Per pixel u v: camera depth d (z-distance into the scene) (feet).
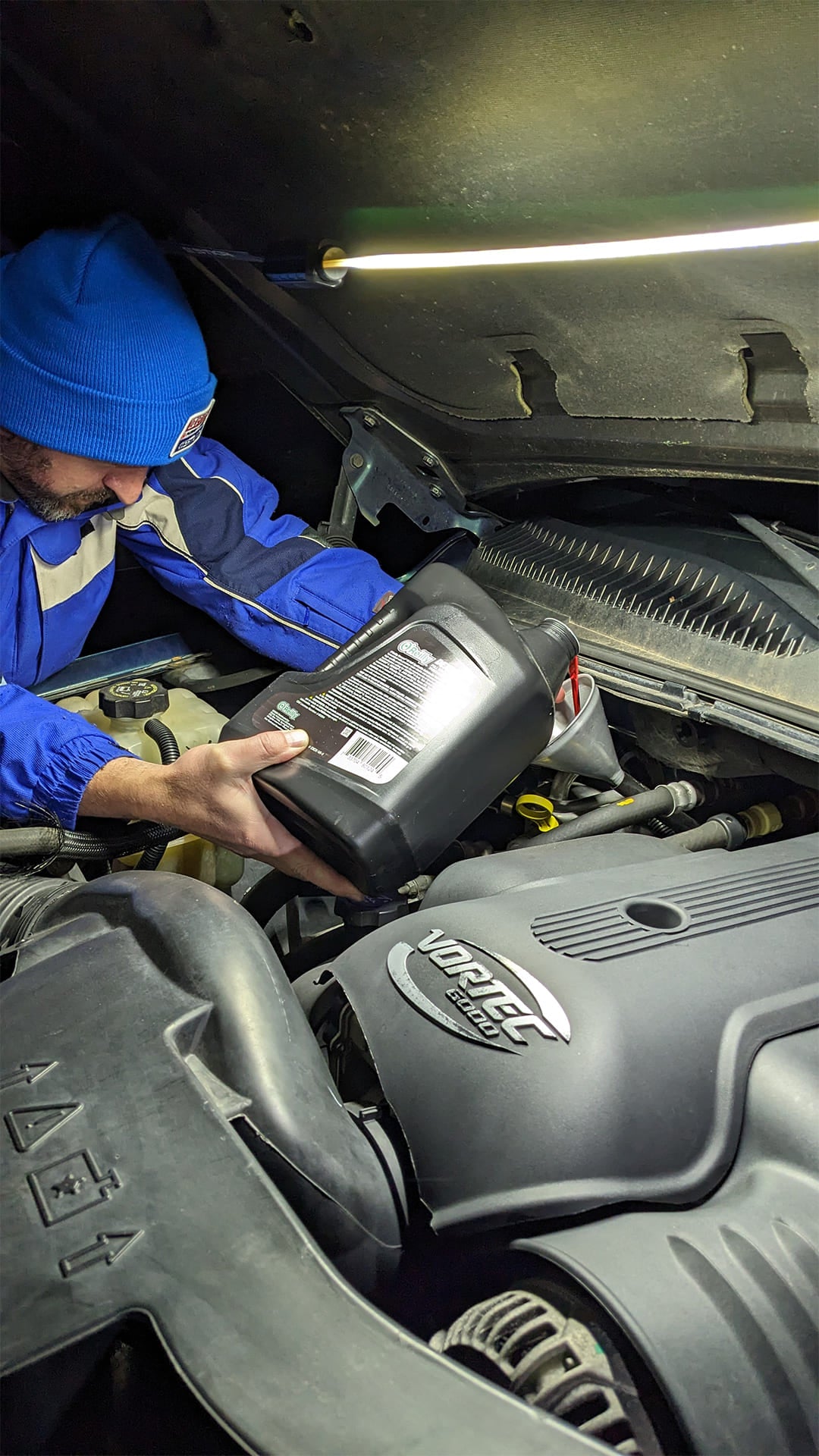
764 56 2.82
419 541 6.63
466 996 2.78
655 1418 2.09
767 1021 2.78
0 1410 2.07
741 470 4.51
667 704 4.48
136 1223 2.27
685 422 4.44
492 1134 2.53
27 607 5.28
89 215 5.22
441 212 4.13
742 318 3.75
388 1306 2.83
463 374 5.10
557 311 4.29
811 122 2.93
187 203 4.95
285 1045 2.65
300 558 5.87
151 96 4.42
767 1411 2.10
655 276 3.77
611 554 5.34
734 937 3.05
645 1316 2.13
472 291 4.46
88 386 4.47
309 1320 2.11
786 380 3.93
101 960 2.87
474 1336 2.23
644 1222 2.40
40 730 4.38
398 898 3.98
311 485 6.79
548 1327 2.20
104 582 5.65
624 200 3.55
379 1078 2.74
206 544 5.76
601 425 4.81
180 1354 2.06
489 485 5.89
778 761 4.41
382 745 3.62
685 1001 2.76
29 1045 2.64
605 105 3.24
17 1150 2.41
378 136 3.94
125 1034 2.64
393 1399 1.96
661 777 5.18
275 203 4.65
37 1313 2.13
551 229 3.88
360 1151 2.59
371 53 3.59
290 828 3.79
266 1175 2.36
